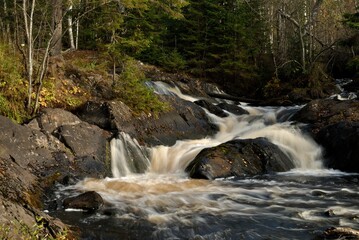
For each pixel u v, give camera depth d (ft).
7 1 44.68
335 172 37.55
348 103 48.08
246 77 74.95
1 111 32.48
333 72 82.17
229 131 49.32
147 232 21.30
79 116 37.93
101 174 32.60
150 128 41.27
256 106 64.23
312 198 28.12
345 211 24.77
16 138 29.32
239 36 75.46
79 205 24.41
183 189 30.04
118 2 40.68
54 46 40.96
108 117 37.58
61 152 31.45
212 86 71.00
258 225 22.41
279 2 84.74
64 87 40.96
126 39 42.70
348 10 95.61
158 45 76.79
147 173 36.11
